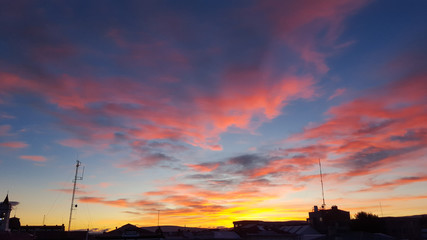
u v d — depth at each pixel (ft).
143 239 224.74
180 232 249.14
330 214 278.67
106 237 219.20
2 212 189.57
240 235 261.03
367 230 272.31
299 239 245.24
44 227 261.44
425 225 266.77
